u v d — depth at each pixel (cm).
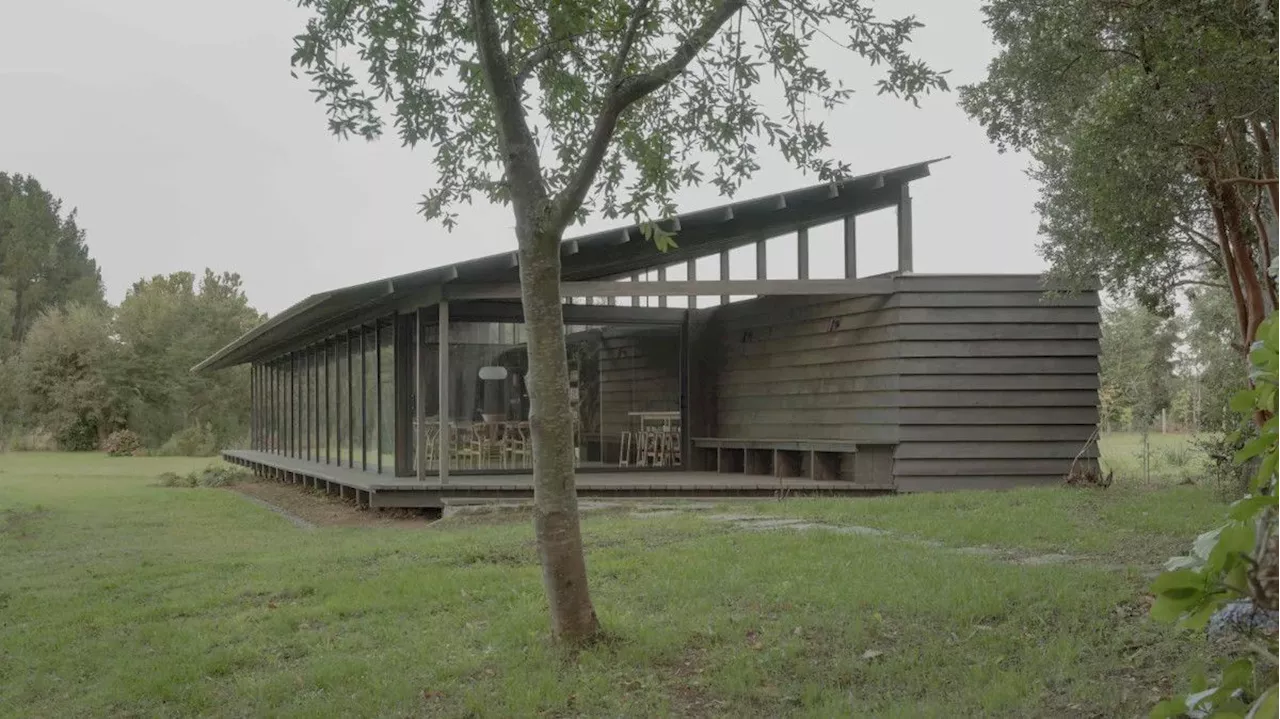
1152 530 879
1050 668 495
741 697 497
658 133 717
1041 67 992
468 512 1315
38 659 647
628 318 1759
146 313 4891
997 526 915
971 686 482
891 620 593
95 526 1448
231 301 5216
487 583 763
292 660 616
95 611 771
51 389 4619
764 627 595
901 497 1205
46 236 6725
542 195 568
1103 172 876
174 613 748
